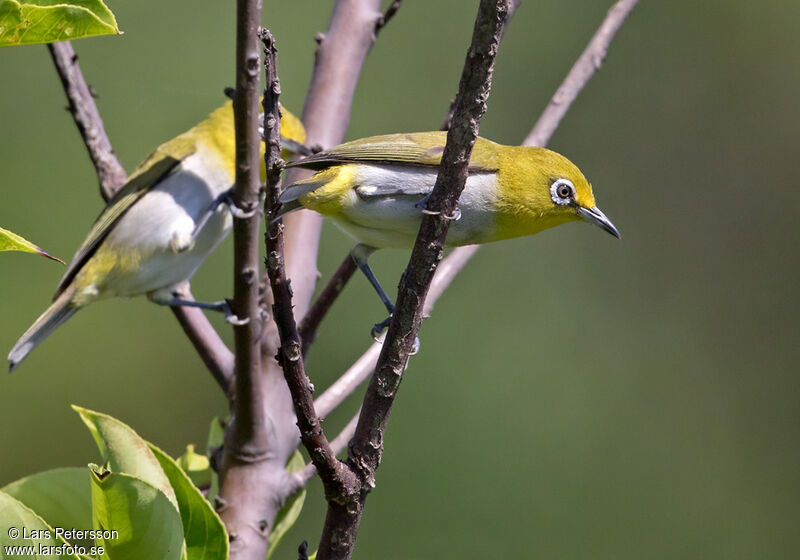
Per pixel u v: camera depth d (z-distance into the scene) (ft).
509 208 23.72
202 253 28.50
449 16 49.52
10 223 43.04
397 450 40.50
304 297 21.93
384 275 42.80
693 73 51.19
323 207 22.07
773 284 48.75
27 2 13.39
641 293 47.93
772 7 51.34
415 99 48.24
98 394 45.42
